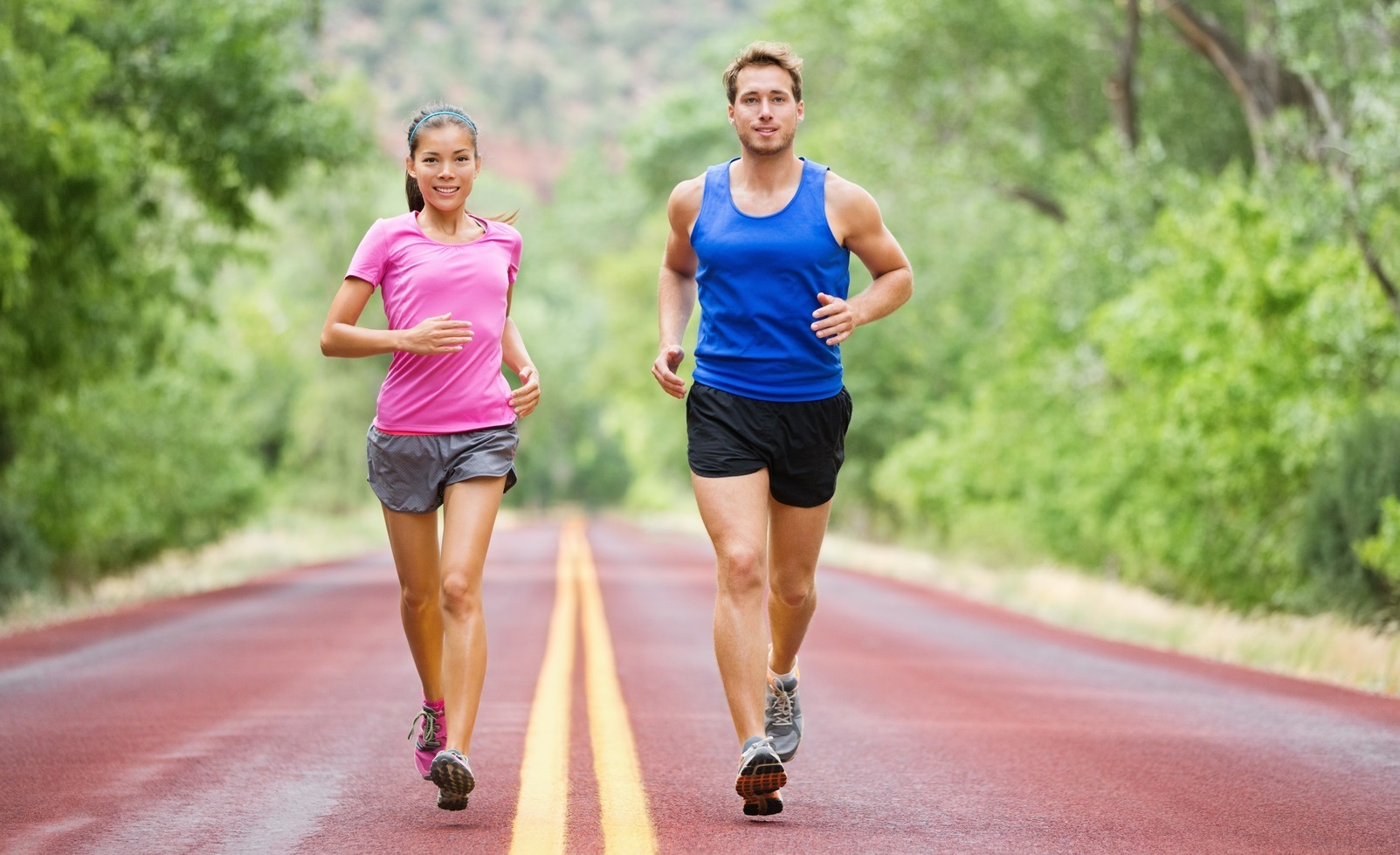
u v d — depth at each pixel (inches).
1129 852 470.9
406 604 535.8
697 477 522.9
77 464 2063.2
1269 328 1770.4
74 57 1505.9
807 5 3528.5
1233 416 1754.4
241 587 2014.0
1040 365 2625.5
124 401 2285.9
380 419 521.7
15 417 1807.3
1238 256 1800.0
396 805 535.8
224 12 1786.4
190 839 479.5
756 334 518.6
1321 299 1658.5
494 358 524.1
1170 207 2154.3
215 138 1843.0
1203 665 1127.0
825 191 520.1
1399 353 1622.8
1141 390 2094.0
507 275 531.2
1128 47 2541.8
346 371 5029.5
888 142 2874.0
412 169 531.5
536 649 1143.6
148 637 1245.7
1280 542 1823.3
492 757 644.1
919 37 2834.6
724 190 525.3
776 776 495.8
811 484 530.9
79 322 1708.9
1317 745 705.0
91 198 1578.5
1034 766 637.3
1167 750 684.1
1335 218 1770.4
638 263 5871.1
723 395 521.0
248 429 3041.3
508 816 515.2
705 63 5034.5
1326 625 1382.9
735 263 515.8
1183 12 2342.5
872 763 643.5
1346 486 1553.9
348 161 1925.4
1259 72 2319.1
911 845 474.9
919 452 3245.6
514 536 4407.0
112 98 1818.4
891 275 531.5
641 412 6190.9
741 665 507.8
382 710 796.6
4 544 1850.4
